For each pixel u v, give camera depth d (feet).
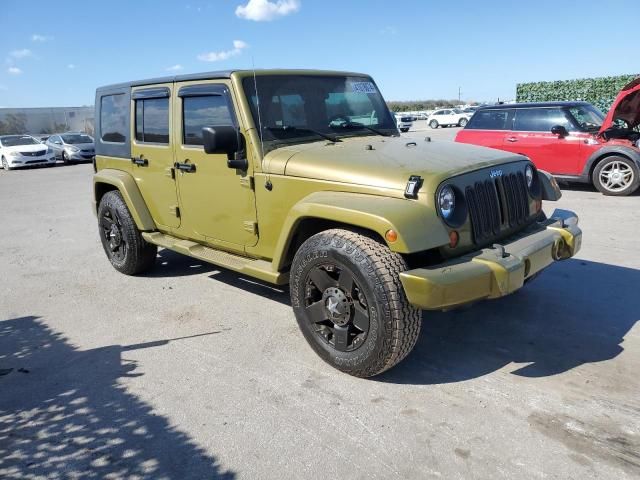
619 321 13.15
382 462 8.50
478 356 11.80
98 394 11.02
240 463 8.67
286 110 13.55
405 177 10.37
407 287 9.59
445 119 125.90
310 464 8.55
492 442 8.85
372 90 16.08
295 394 10.62
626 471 8.05
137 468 8.70
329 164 11.49
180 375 11.61
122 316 15.21
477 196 10.96
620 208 26.23
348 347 10.94
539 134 32.14
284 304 15.49
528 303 14.46
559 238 11.84
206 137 12.10
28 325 14.90
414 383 10.81
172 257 21.24
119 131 17.84
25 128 127.24
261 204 12.84
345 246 10.32
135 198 17.25
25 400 10.94
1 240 26.40
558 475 8.03
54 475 8.64
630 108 29.19
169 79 15.10
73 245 24.41
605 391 10.18
